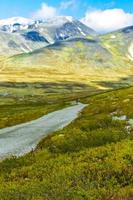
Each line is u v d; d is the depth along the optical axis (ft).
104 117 159.12
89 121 157.07
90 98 533.96
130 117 190.08
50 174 64.23
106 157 70.59
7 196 53.16
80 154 80.64
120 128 130.82
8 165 86.79
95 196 49.26
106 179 57.16
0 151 146.00
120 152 71.67
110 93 523.70
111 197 48.19
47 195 51.39
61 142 103.30
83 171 62.18
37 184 57.77
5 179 70.13
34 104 644.69
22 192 54.03
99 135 109.60
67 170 64.69
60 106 487.20
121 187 53.72
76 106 449.89
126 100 285.64
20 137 191.72
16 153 138.41
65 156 81.15
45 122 271.90
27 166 79.30
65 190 52.49
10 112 481.46
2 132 229.25
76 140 104.88
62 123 248.73
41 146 113.60
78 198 48.96
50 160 79.61
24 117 323.57
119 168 60.34
